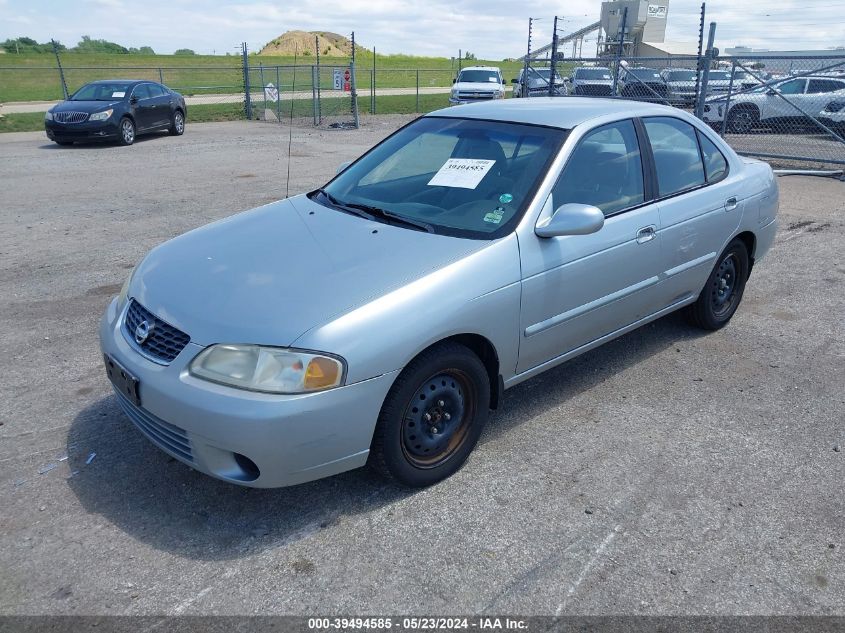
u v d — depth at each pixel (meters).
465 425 3.42
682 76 17.98
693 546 2.95
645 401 4.20
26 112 24.42
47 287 6.12
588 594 2.69
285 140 17.33
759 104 16.66
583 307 3.85
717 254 4.82
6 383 4.34
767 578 2.78
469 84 25.62
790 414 4.06
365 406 2.89
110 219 8.64
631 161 4.17
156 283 3.32
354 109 20.81
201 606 2.61
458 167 3.94
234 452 2.79
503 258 3.36
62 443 3.67
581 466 3.52
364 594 2.67
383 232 3.54
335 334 2.81
